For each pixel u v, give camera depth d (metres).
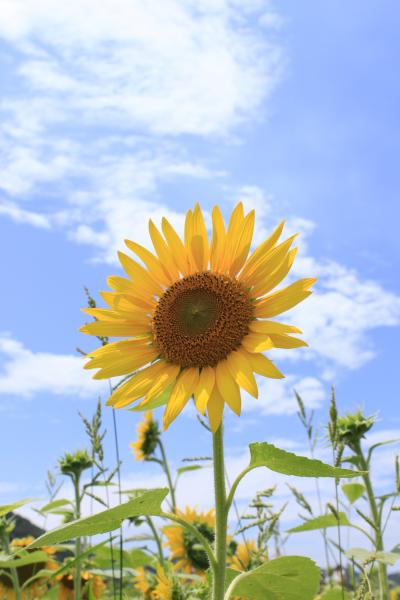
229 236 0.88
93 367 0.87
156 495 0.70
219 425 0.76
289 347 0.78
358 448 1.23
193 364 0.83
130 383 0.83
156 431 1.69
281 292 0.83
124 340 0.89
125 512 0.70
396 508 0.96
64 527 0.69
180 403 0.79
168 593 1.05
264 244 0.87
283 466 0.73
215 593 0.72
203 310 0.85
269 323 0.80
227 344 0.82
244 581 0.78
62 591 1.42
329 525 1.13
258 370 0.77
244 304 0.84
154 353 0.88
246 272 0.87
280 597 0.79
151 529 1.45
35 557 1.23
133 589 1.44
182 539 1.48
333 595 1.05
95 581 1.42
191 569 1.47
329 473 0.72
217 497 0.74
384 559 0.97
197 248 0.90
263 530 0.92
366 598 0.90
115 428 1.01
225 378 0.79
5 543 1.31
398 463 0.96
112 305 0.90
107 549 1.31
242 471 0.74
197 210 0.91
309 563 0.75
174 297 0.87
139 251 0.91
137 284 0.91
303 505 1.05
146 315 0.91
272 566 0.75
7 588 1.48
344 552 0.97
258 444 0.72
